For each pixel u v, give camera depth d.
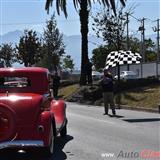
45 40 66.50
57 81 27.58
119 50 41.03
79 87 35.47
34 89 11.66
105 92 21.30
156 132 15.02
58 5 38.19
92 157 10.82
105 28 42.62
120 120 18.91
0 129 10.14
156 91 26.91
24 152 11.40
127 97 26.78
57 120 12.58
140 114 21.61
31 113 10.28
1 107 10.15
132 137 13.92
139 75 52.69
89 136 14.24
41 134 10.31
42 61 65.44
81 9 36.69
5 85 11.67
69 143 12.92
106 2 36.88
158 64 49.75
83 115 21.20
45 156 10.84
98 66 74.50
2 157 10.97
